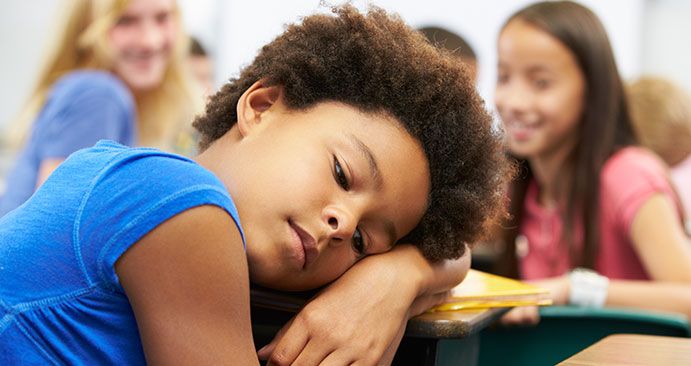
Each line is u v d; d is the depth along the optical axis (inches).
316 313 40.8
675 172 146.3
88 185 37.5
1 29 180.2
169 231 35.6
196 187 36.3
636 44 194.5
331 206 39.9
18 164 93.2
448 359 47.9
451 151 44.2
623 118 90.9
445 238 45.7
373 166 40.9
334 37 43.8
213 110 46.6
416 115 42.7
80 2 99.4
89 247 36.4
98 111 90.1
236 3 192.9
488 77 189.9
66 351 36.5
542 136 89.2
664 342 42.3
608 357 38.2
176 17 105.0
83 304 36.6
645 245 84.7
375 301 41.7
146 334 36.3
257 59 46.7
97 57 100.3
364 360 40.8
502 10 190.9
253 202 39.8
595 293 77.9
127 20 100.5
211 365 36.2
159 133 106.6
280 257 39.6
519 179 91.7
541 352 69.0
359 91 42.4
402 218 43.0
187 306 36.0
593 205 87.5
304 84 42.8
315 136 40.9
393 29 46.2
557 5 90.0
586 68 88.1
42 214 38.2
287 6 190.9
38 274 36.9
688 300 79.1
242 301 37.2
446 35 115.0
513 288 51.2
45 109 93.3
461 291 49.4
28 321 36.5
